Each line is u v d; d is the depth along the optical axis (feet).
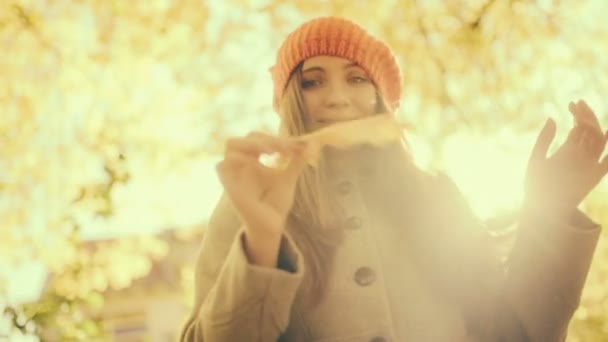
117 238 15.87
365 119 4.36
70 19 16.38
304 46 5.27
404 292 4.62
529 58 15.72
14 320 14.24
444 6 16.12
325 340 4.38
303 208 4.71
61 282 15.16
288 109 5.16
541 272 4.70
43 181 15.98
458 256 4.86
